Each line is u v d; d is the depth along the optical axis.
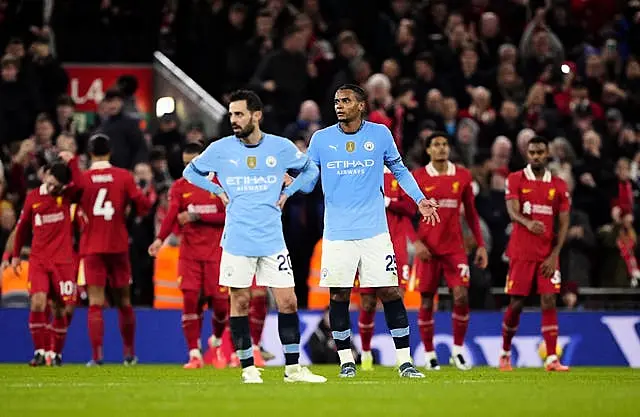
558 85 82.00
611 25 89.50
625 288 66.81
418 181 52.97
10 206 65.56
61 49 82.62
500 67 81.38
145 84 82.62
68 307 56.97
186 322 54.38
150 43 83.50
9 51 75.81
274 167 37.41
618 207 68.38
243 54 81.06
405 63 81.94
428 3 87.44
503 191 68.62
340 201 40.53
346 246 40.41
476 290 64.06
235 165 37.31
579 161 74.69
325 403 28.75
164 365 58.41
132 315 57.88
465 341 62.16
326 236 40.78
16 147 69.81
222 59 84.56
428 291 53.47
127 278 57.09
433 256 53.09
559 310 63.50
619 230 67.56
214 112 77.81
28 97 75.06
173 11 86.81
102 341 57.44
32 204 55.19
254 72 80.75
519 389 34.12
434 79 78.94
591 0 89.56
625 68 89.38
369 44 85.38
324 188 40.81
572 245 66.81
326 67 77.88
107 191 55.81
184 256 54.22
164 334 61.84
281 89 76.25
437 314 62.53
